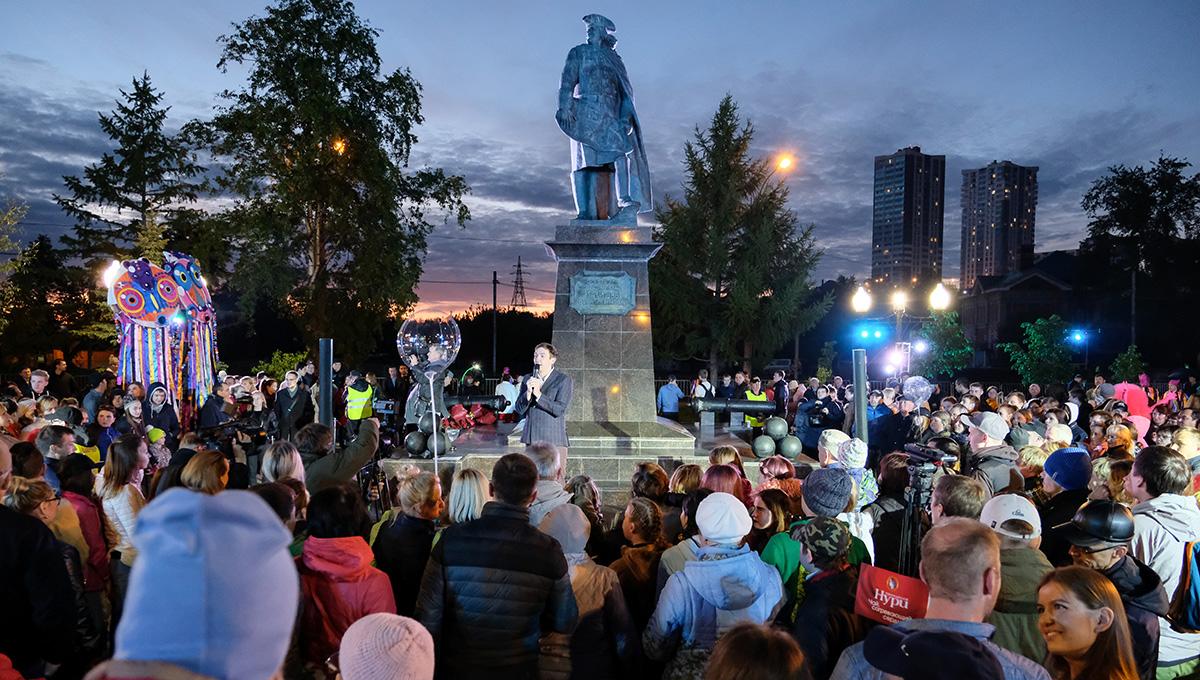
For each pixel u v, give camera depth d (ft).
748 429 44.70
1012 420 31.37
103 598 15.33
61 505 14.65
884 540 14.06
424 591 10.36
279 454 14.57
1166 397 53.31
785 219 104.83
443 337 24.52
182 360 39.73
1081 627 8.35
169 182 109.29
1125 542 10.13
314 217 91.97
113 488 15.01
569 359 37.68
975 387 44.29
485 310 157.07
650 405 37.63
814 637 9.61
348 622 10.06
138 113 107.65
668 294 102.68
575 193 38.88
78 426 27.50
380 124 92.63
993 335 175.73
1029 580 9.68
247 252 88.89
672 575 10.75
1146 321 141.38
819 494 12.49
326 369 24.97
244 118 83.76
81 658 11.39
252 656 3.24
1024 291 167.43
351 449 17.76
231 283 89.97
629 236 37.37
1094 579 8.49
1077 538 10.32
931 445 19.70
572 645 11.53
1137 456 13.19
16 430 26.91
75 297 106.22
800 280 101.40
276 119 85.10
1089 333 144.97
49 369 96.58
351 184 93.09
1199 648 12.30
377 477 32.27
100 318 102.22
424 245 96.27
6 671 8.57
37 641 10.65
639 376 37.70
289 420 36.73
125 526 14.92
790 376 105.29
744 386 59.98
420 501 12.85
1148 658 10.02
